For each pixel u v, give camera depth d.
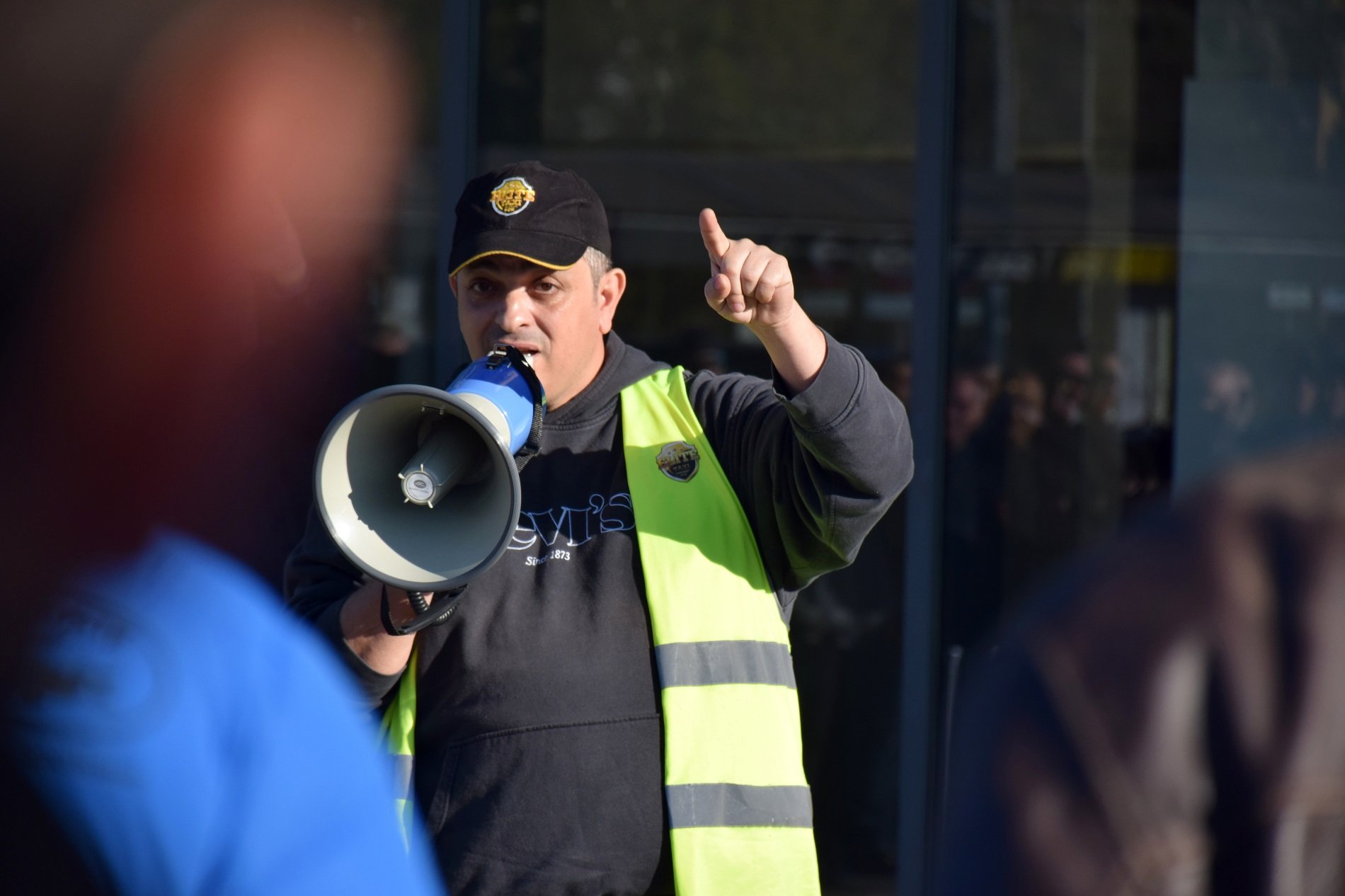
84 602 2.70
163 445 2.74
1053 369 13.25
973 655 12.95
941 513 13.23
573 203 7.62
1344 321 13.11
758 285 6.48
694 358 13.74
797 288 13.74
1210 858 2.60
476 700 7.02
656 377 7.98
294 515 10.41
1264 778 2.56
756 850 7.00
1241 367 13.18
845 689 13.35
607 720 7.02
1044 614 2.84
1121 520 13.20
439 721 7.09
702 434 7.70
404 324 12.98
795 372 6.73
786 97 13.74
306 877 2.81
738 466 7.59
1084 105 13.18
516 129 13.54
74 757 2.64
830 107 13.70
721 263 6.59
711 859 6.91
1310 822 2.54
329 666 3.08
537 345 7.51
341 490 6.85
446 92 13.21
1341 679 2.56
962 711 3.02
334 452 6.86
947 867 2.79
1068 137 13.20
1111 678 2.67
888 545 13.33
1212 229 13.16
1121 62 13.15
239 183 2.62
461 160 13.21
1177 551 2.75
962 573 13.21
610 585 7.24
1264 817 2.55
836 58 13.68
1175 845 2.59
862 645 13.35
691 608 7.22
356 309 12.27
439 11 13.19
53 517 2.67
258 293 3.18
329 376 11.65
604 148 13.70
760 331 6.70
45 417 2.64
